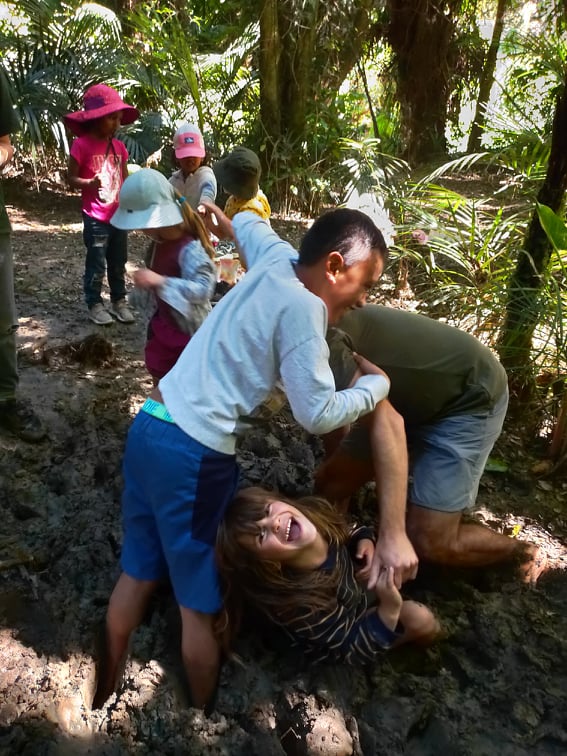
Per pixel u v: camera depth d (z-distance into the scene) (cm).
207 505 192
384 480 204
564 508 300
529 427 348
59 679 206
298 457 308
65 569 242
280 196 808
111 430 322
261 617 228
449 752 202
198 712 199
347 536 225
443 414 239
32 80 729
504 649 229
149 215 244
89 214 422
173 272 256
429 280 510
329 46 816
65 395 350
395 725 205
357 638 205
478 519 288
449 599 250
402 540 201
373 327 232
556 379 340
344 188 806
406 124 1098
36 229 665
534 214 332
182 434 185
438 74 1059
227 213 386
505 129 671
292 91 809
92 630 220
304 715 199
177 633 221
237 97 862
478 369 234
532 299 332
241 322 184
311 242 186
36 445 311
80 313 463
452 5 1016
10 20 909
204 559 196
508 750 202
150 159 791
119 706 199
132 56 829
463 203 455
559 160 317
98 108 407
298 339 177
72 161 413
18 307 465
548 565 263
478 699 216
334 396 181
